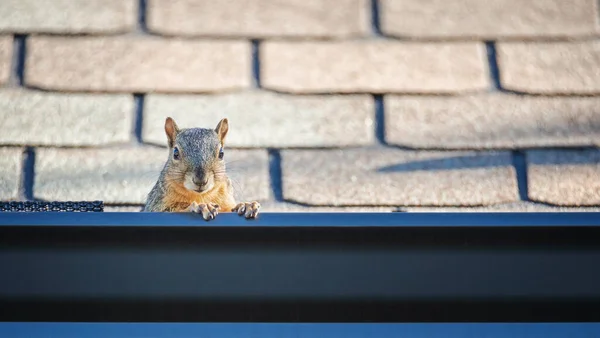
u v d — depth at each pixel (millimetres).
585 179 6656
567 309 4094
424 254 4094
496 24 7488
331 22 7441
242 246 4094
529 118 6957
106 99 6969
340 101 7047
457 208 6496
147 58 7172
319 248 4094
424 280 4082
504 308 4086
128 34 7285
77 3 7383
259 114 6980
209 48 7258
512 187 6602
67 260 4055
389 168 6691
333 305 4082
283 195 6590
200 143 6672
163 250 4086
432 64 7230
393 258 4098
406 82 7141
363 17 7484
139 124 6918
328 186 6609
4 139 6664
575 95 7102
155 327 4055
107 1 7430
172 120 6812
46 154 6652
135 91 7043
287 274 4082
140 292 4066
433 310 4082
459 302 4082
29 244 4051
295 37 7355
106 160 6699
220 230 4102
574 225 4094
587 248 4102
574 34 7453
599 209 6531
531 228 4086
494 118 6949
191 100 7039
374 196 6559
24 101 6855
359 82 7137
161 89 7066
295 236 4105
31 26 7238
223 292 4082
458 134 6883
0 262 4027
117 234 4082
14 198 6418
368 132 6914
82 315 4039
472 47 7352
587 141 6852
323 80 7141
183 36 7305
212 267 4082
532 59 7285
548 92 7109
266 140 6875
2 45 7109
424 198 6535
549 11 7574
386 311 4082
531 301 4086
